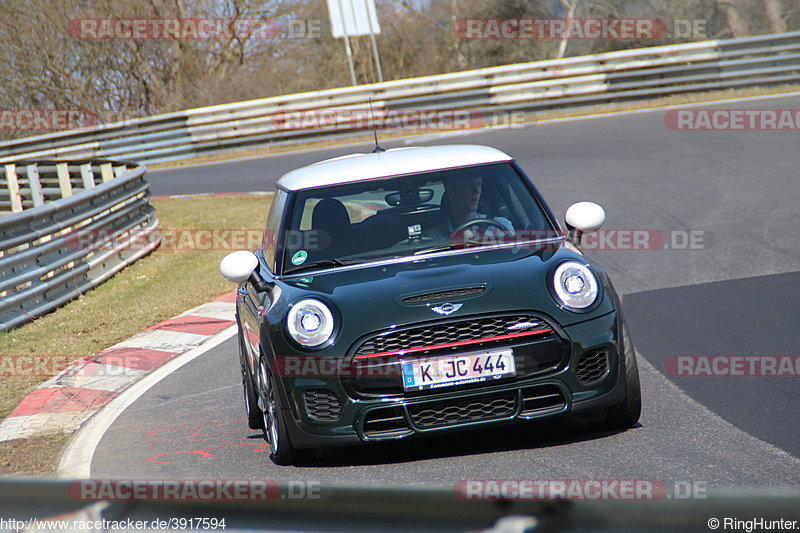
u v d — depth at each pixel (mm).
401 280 15633
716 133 59875
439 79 87000
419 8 123625
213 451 17766
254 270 18969
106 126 95312
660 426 15633
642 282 29344
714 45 83062
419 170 18750
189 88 124812
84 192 40031
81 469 17703
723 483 12422
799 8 117000
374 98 88312
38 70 124188
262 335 15648
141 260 45500
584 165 54938
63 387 24781
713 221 36875
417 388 14297
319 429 14672
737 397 17062
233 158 88062
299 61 124812
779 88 79938
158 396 23203
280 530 5977
